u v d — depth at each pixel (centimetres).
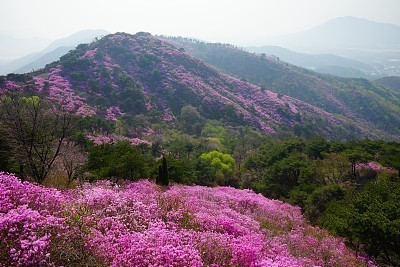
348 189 3756
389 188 2359
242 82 16762
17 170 2414
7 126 2155
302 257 1229
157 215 1073
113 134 7856
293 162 4700
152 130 9544
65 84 10506
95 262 649
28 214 689
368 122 18750
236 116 12438
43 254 593
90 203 984
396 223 1803
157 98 12462
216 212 1490
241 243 938
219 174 5438
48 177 2167
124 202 1072
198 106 12550
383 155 5331
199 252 802
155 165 3519
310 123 13950
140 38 17125
